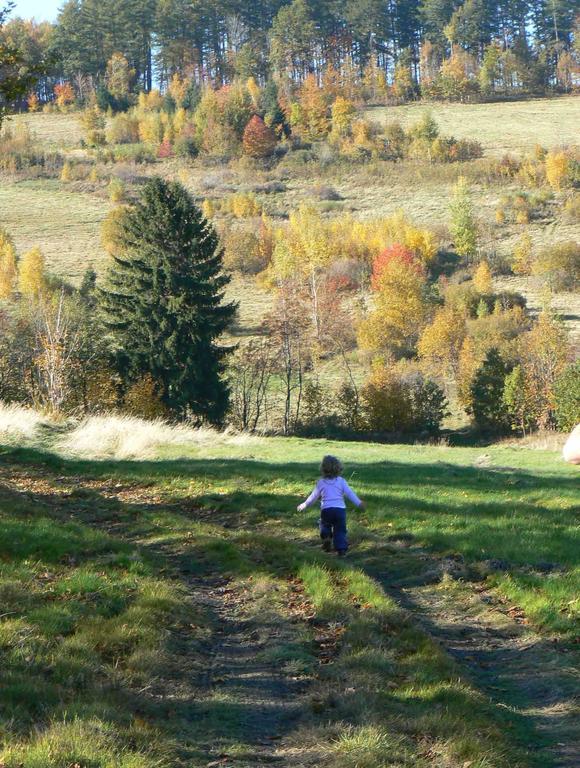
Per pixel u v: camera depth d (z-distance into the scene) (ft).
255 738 22.44
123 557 38.58
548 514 53.52
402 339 309.63
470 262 413.80
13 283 374.63
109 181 568.82
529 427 232.32
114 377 186.50
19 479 66.03
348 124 638.53
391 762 20.57
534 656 29.68
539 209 476.13
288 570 39.99
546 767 21.31
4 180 570.05
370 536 48.19
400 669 27.25
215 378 188.75
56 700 22.36
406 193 532.32
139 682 25.20
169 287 182.39
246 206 504.02
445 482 67.87
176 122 647.56
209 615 33.68
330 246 398.21
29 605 30.04
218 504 58.29
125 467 72.84
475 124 651.25
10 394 184.65
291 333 239.91
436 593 38.34
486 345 266.16
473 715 23.52
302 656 28.60
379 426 223.51
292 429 220.02
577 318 323.98
